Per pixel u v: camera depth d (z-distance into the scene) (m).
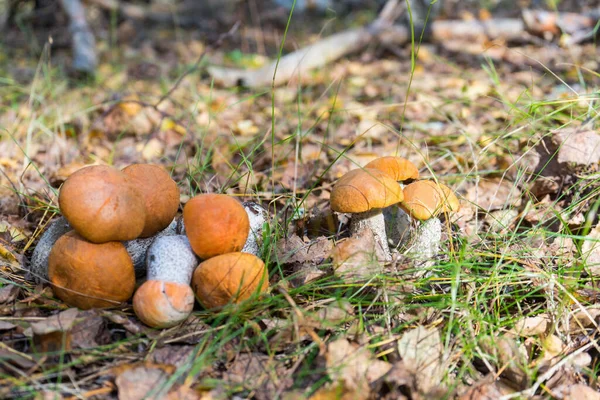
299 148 1.07
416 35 1.80
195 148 1.13
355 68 1.63
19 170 1.02
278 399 0.59
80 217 0.60
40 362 0.59
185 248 0.64
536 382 0.60
